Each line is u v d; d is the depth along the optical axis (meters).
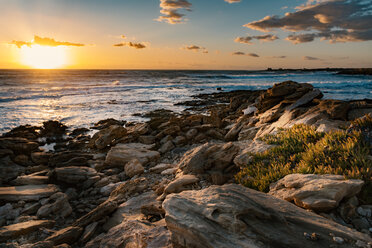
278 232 3.21
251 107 21.05
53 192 7.89
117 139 14.74
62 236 5.16
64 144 15.66
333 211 4.16
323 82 70.25
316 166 5.95
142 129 16.02
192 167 8.14
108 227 5.79
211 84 72.31
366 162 5.21
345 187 4.26
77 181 9.10
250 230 3.22
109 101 36.88
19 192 7.66
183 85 68.50
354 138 6.34
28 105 31.22
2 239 5.05
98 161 11.31
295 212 3.88
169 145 13.90
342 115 9.61
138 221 5.25
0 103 31.88
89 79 84.44
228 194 3.94
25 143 12.88
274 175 6.04
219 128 18.09
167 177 9.18
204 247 3.16
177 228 3.55
